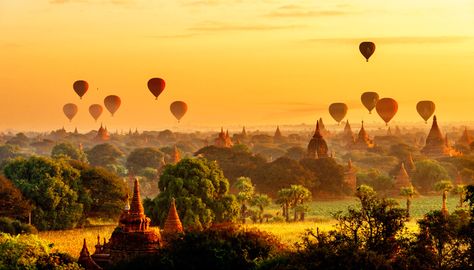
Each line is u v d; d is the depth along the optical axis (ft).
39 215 408.26
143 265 220.43
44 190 412.77
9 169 437.58
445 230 203.41
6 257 219.20
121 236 240.94
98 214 442.50
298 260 187.52
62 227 414.82
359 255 182.91
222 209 405.18
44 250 227.61
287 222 446.19
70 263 228.22
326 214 524.93
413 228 371.76
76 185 431.02
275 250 225.56
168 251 222.28
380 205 208.64
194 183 401.49
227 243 219.61
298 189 472.44
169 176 405.59
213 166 424.87
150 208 403.13
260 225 415.85
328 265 182.09
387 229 203.62
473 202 198.08
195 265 216.33
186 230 247.70
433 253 198.80
